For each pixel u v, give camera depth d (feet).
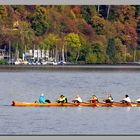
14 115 588.91
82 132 499.92
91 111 616.80
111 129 514.27
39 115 588.91
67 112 609.83
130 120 561.02
